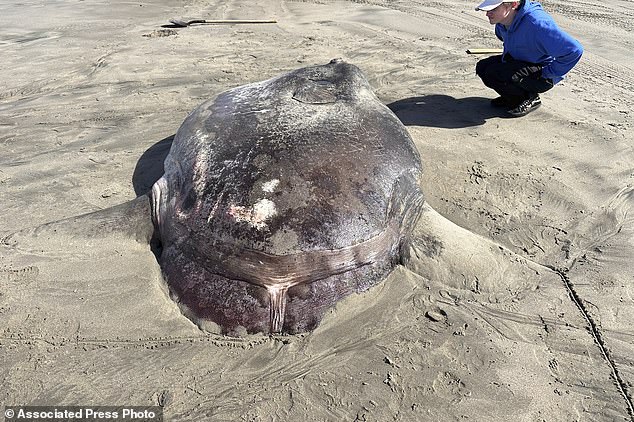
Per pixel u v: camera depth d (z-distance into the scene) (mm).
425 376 2652
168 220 3283
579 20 9781
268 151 3148
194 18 10609
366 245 3043
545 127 5371
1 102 6250
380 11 11109
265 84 4012
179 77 7023
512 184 4352
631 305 3098
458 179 4434
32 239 3510
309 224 2904
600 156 4789
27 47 8367
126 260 3334
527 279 3320
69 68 7391
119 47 8391
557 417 2438
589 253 3576
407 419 2430
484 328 2941
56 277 3223
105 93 6492
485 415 2447
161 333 2881
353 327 2936
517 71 5281
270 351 2801
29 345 2805
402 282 3197
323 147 3211
